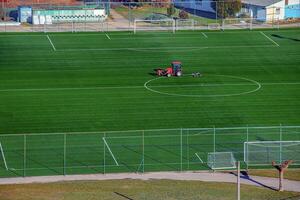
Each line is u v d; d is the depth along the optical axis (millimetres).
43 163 117375
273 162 110750
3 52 186000
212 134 130750
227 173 114062
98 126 137750
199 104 151375
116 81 167250
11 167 115688
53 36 198375
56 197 103312
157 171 114812
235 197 103750
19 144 125688
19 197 103250
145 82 166375
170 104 151250
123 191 105750
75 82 166250
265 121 141625
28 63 179750
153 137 129250
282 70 177750
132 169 115500
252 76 172500
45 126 137250
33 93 157625
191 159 119562
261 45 195250
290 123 140625
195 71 175375
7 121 139875
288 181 110562
